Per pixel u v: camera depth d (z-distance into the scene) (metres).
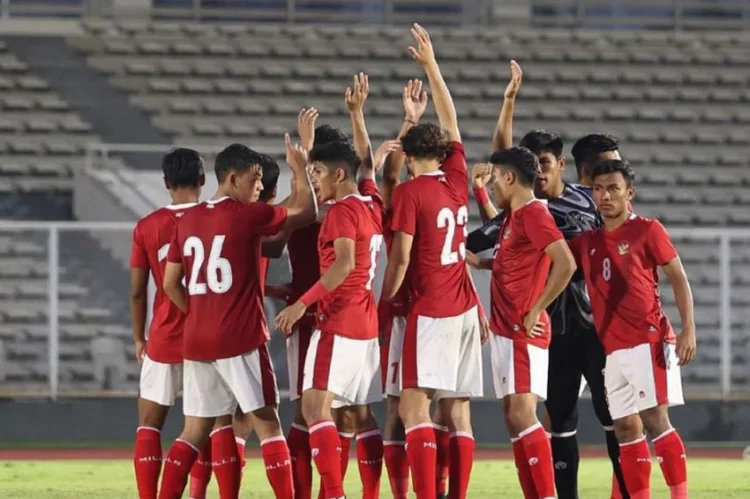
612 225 26.12
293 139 77.88
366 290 25.95
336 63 83.75
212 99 80.25
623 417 26.16
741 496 34.75
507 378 25.80
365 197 26.05
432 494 25.45
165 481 25.61
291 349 28.06
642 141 80.38
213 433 26.62
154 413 26.80
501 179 25.86
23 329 53.69
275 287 28.41
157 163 71.62
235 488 26.55
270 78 82.12
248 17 88.25
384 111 79.81
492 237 28.27
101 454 48.38
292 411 51.56
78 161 75.62
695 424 55.16
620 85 84.44
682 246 58.44
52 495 34.66
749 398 55.41
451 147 27.03
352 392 25.88
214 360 25.33
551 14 90.69
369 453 27.45
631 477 26.20
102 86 80.25
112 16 85.50
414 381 25.62
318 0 88.81
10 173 74.56
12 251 53.88
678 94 84.06
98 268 54.31
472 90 82.50
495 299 26.16
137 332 27.44
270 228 25.67
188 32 84.31
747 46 88.25
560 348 27.94
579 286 27.81
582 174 28.38
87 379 53.88
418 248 25.86
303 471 27.91
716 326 55.72
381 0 89.44
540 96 82.81
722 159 79.56
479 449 52.03
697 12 91.12
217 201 25.73
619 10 90.88
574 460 28.20
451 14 90.06
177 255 25.73
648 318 25.73
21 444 52.91
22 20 82.50
